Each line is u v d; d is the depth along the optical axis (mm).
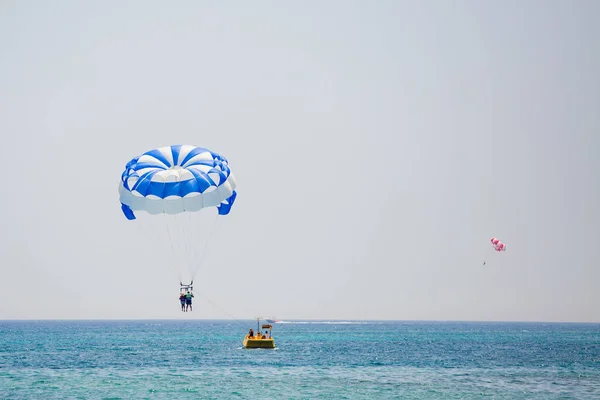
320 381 155375
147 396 131875
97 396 131750
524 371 185250
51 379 159125
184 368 185000
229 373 171375
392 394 136125
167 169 154750
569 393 140500
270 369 182750
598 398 134250
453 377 167000
